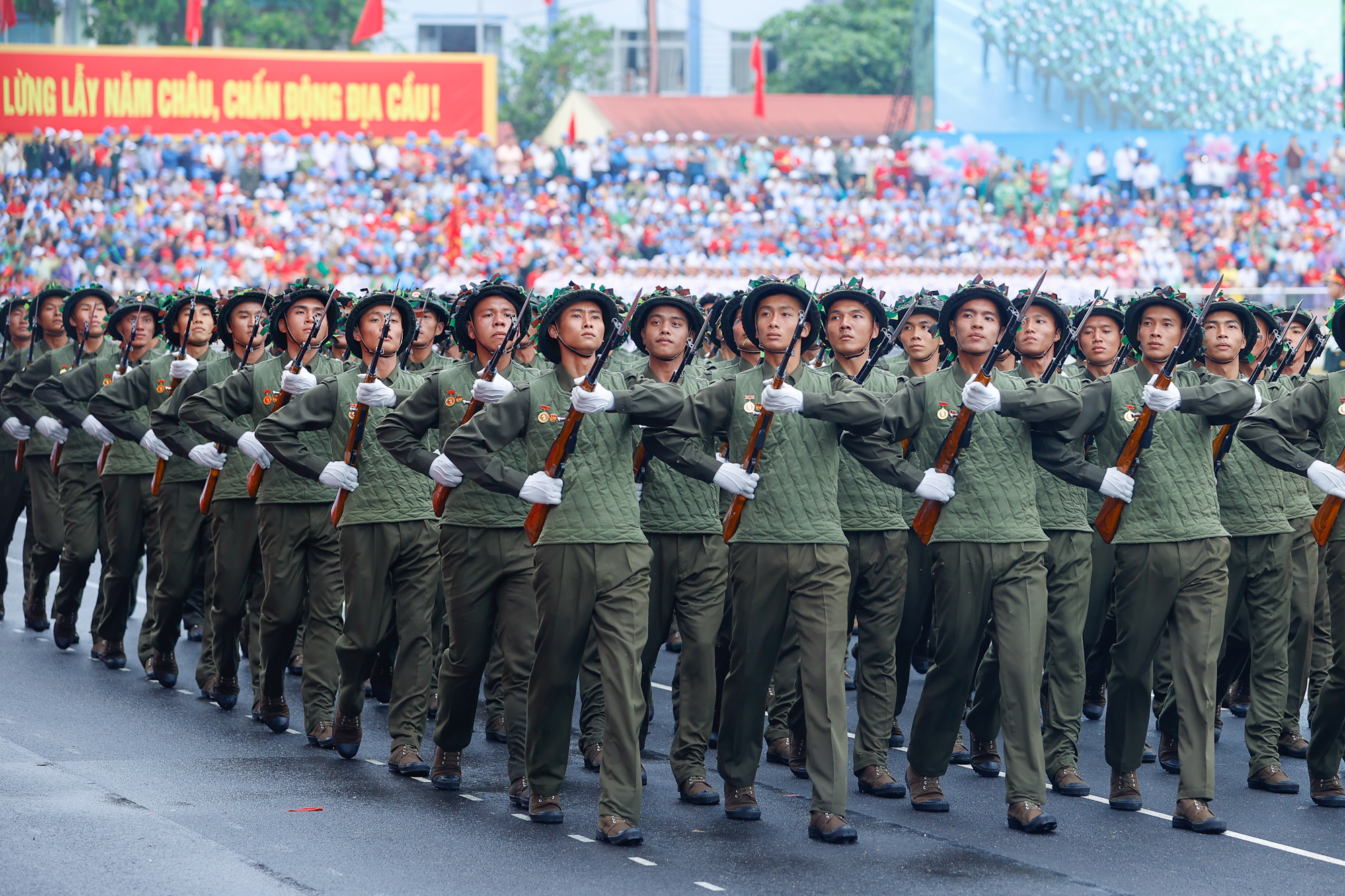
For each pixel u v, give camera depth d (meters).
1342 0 38.19
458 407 9.49
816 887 7.46
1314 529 9.23
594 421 8.38
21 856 7.65
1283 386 11.87
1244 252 36.72
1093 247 36.69
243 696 12.11
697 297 15.22
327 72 37.47
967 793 9.54
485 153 37.12
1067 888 7.52
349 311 10.42
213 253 34.22
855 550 9.77
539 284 33.12
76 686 12.23
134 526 12.80
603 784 8.27
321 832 8.29
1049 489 9.91
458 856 7.90
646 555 8.41
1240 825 8.86
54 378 13.41
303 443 10.34
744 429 8.62
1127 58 37.47
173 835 8.13
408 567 9.92
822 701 8.37
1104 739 9.95
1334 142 37.94
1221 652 10.59
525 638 9.06
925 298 10.84
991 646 9.89
